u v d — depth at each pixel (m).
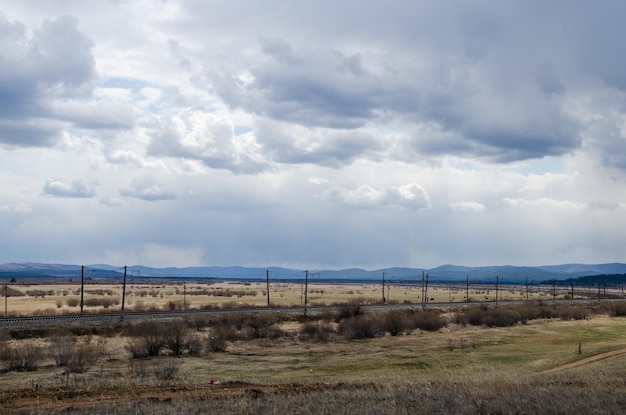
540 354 49.19
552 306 105.81
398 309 91.75
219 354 49.53
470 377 28.66
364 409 18.25
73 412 18.92
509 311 87.12
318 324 68.12
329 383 27.88
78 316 66.81
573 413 16.95
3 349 38.88
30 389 25.42
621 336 66.25
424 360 46.53
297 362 45.34
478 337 65.00
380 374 37.50
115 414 18.19
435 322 74.12
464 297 169.00
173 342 48.59
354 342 59.47
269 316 72.31
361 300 126.69
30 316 69.56
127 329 57.94
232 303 109.56
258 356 48.59
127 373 35.41
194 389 24.91
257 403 19.86
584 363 38.72
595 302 127.19
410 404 19.23
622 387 22.62
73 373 35.56
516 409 17.62
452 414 17.44
